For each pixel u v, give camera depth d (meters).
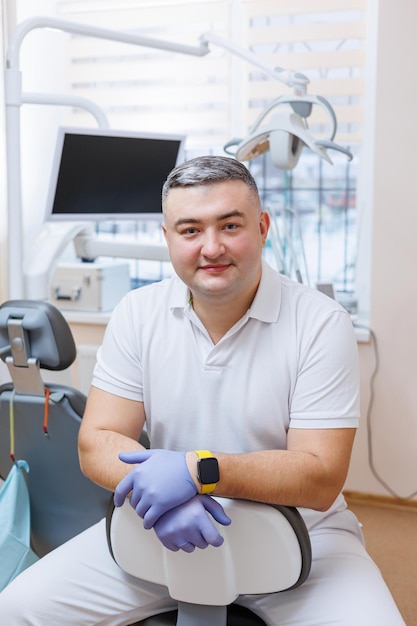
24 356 1.56
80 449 1.43
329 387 1.35
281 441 1.43
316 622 1.23
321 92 3.00
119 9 3.20
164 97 3.21
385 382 2.77
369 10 2.90
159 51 3.19
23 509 1.63
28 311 1.55
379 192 2.68
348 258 3.17
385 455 2.81
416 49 2.57
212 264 1.27
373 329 2.75
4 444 1.69
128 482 1.15
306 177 3.18
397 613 1.22
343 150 2.35
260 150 2.59
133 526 1.18
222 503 1.12
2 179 2.66
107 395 1.50
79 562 1.38
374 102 2.67
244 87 3.12
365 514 2.75
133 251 2.74
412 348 2.72
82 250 2.80
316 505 1.28
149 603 1.36
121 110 3.31
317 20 3.00
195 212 1.25
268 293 1.41
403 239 2.68
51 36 3.24
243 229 1.27
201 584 1.15
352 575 1.30
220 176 1.25
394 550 2.46
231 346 1.41
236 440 1.43
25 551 1.58
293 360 1.39
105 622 1.37
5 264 2.71
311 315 1.40
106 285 3.06
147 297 1.52
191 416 1.46
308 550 1.10
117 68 3.24
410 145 2.62
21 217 2.25
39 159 3.24
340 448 1.32
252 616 1.25
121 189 2.60
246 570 1.13
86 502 1.66
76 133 2.38
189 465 1.15
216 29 3.12
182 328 1.46
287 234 2.81
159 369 1.47
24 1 2.98
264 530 1.10
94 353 2.92
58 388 1.60
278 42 3.02
